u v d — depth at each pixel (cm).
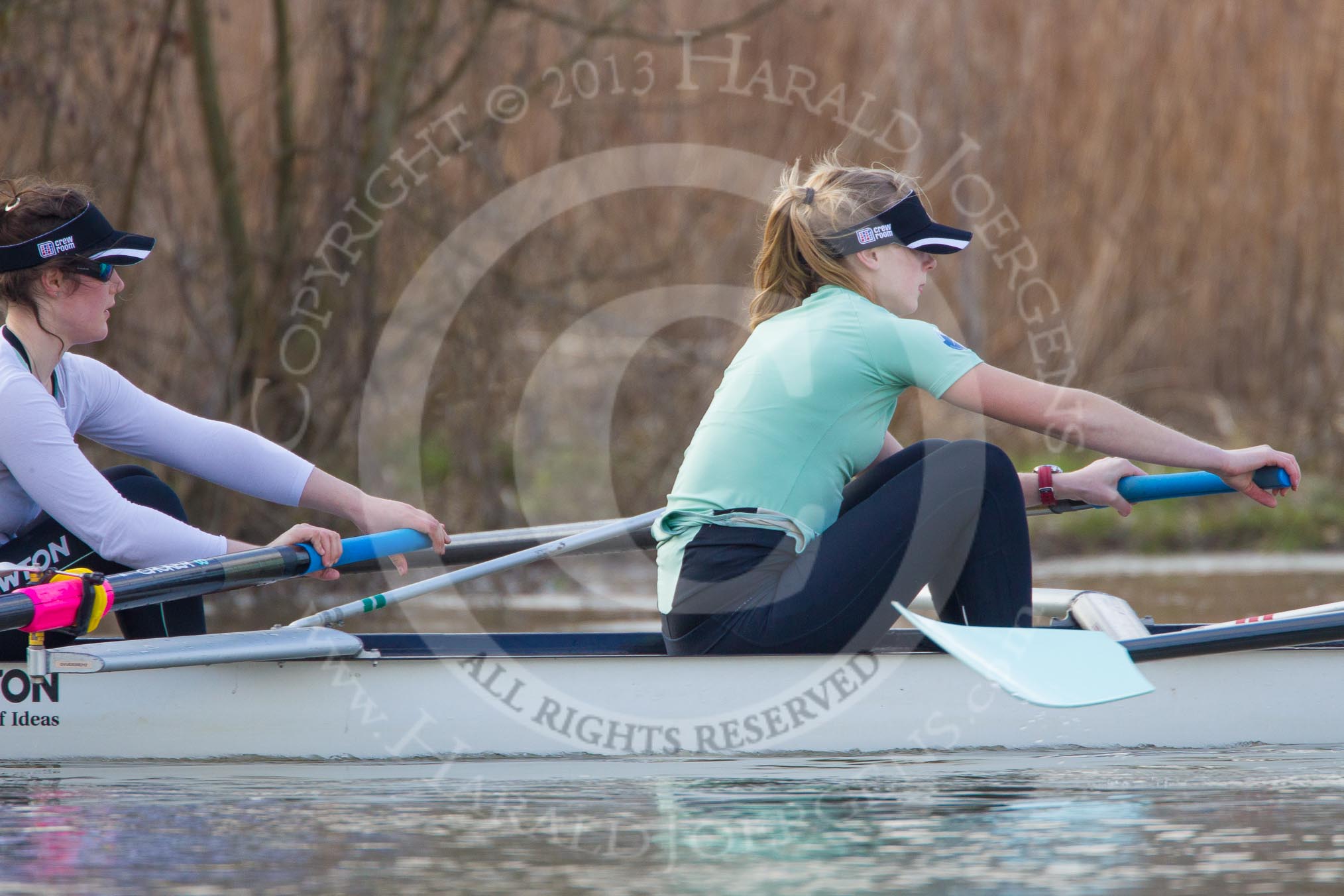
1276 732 1262
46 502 1177
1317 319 3994
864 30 3719
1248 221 3997
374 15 2869
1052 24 3928
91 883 830
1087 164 3934
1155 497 1369
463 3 2922
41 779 1110
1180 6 3972
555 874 851
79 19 2672
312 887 825
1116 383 3853
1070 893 814
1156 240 3981
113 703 1173
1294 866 862
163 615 1271
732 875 851
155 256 2822
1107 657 1177
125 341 2775
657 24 3403
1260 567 2973
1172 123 3966
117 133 2753
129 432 1329
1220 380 4019
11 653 1239
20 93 2658
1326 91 3988
